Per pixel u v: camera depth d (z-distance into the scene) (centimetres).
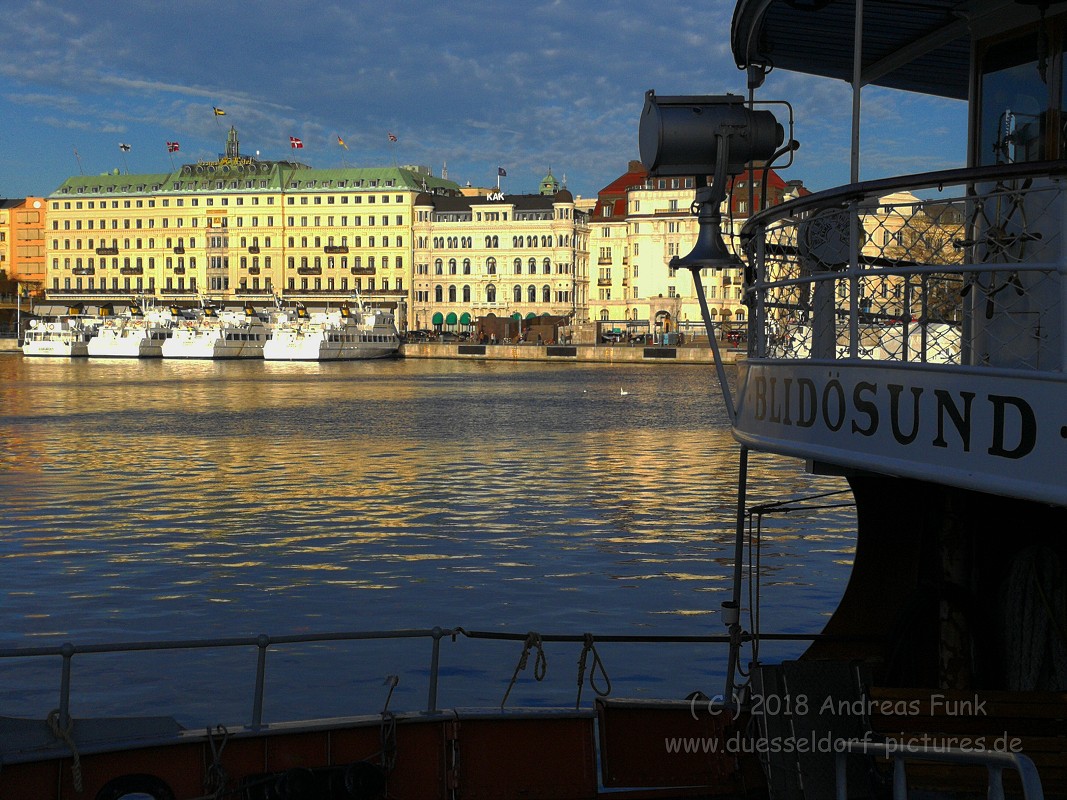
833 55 1018
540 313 19412
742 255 946
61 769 822
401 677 1741
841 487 3872
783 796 823
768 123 856
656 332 17188
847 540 2808
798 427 805
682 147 861
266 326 16950
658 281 17338
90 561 2638
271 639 883
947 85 1103
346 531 3039
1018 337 727
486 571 2509
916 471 678
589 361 15550
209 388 9781
